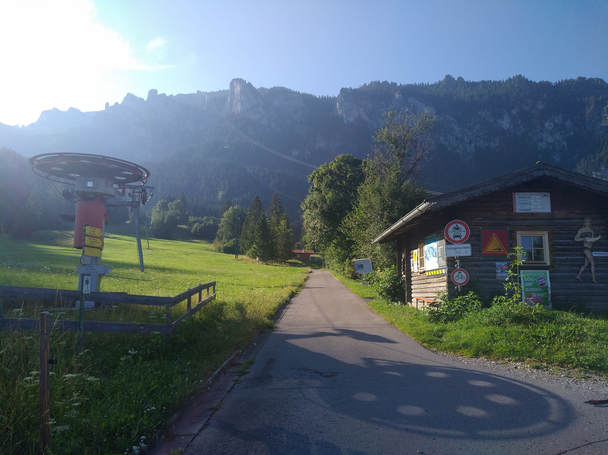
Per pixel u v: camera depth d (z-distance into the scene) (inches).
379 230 1048.2
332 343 352.5
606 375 243.8
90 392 184.2
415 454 147.6
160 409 180.4
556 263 446.6
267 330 431.5
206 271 1579.7
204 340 308.7
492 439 159.2
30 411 156.5
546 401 200.5
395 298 678.5
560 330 312.0
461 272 419.5
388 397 209.5
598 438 159.3
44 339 134.6
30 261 1150.3
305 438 162.1
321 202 1684.3
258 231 3014.3
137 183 439.8
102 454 141.6
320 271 2524.6
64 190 407.8
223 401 207.8
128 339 274.2
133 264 1567.4
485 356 289.6
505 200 455.5
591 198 453.1
